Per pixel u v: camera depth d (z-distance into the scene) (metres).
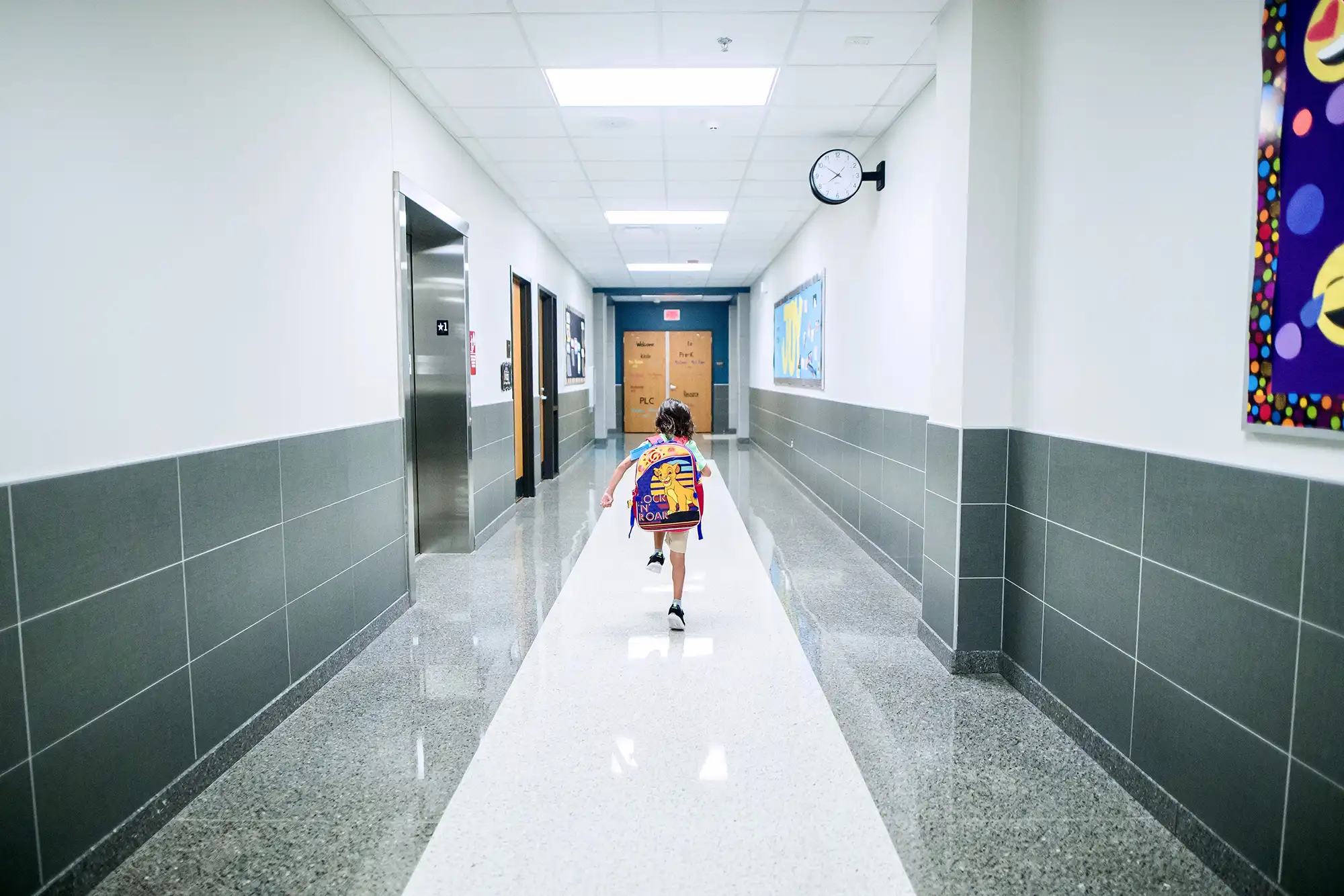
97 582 2.04
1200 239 2.11
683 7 3.55
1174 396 2.24
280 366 3.06
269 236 2.99
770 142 5.62
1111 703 2.56
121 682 2.13
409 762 2.63
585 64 4.22
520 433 8.41
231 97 2.72
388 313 4.21
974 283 3.29
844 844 2.15
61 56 1.95
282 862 2.10
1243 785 1.95
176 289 2.40
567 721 2.93
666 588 4.78
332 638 3.45
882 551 5.33
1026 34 3.18
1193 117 2.13
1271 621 1.86
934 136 4.36
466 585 4.89
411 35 3.86
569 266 11.30
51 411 1.92
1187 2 2.15
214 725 2.55
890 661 3.56
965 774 2.55
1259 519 1.89
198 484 2.48
